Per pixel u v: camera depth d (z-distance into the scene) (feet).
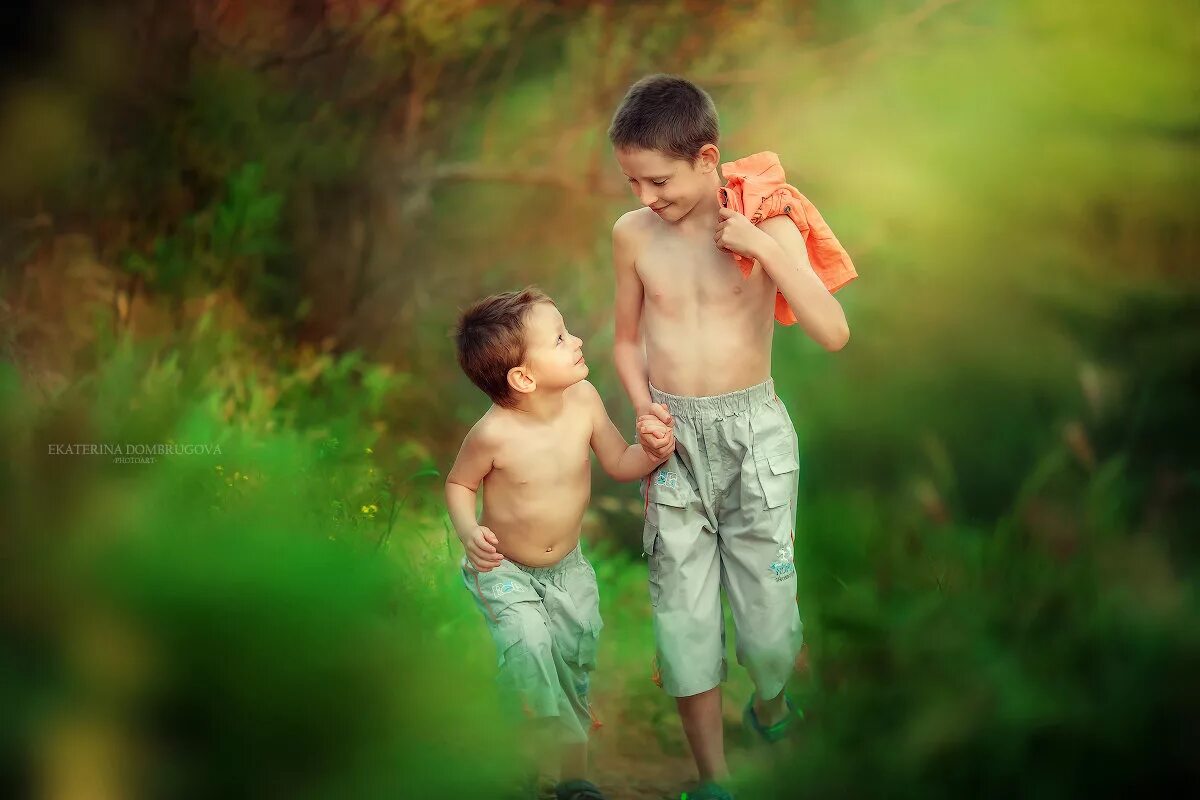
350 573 17.63
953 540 18.97
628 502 29.40
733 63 33.55
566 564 15.69
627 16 33.42
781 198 14.93
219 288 29.17
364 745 15.31
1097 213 30.94
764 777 15.16
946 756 14.52
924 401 31.01
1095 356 29.60
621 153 14.79
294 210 33.24
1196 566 17.20
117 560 17.72
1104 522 17.72
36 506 19.07
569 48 33.86
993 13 31.91
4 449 20.95
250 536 18.10
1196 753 14.01
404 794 14.88
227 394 25.96
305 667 15.99
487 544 14.78
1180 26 30.01
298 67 33.55
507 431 15.19
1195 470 21.76
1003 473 29.19
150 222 31.63
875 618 16.79
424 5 32.58
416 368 33.32
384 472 23.63
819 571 20.06
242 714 15.56
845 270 15.25
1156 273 30.07
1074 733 14.30
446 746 15.61
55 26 32.81
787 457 15.43
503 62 34.27
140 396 23.34
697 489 15.37
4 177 31.99
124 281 29.66
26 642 16.46
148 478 20.21
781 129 32.86
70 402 22.53
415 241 34.24
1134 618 15.44
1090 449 22.75
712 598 15.47
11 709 15.65
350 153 33.06
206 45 33.06
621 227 15.78
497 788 15.11
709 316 15.14
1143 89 30.07
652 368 15.57
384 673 16.19
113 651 16.31
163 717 15.76
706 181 14.99
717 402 15.12
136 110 32.81
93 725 15.56
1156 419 25.98
